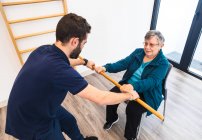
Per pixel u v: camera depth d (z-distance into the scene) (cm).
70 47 99
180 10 319
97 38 272
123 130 194
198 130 193
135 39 319
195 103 231
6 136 192
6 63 215
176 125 199
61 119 140
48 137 117
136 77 168
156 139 184
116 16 271
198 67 317
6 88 230
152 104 161
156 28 330
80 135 161
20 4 192
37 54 103
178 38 351
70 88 93
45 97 98
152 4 299
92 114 216
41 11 210
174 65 313
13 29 202
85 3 234
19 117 108
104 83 275
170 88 260
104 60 304
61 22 94
